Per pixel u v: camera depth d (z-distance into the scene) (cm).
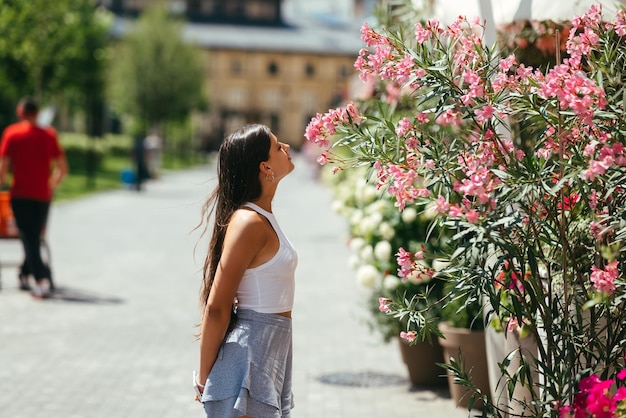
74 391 758
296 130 11881
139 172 3678
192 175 5359
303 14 13200
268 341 398
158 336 985
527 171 387
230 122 11756
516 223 386
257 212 405
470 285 404
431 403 731
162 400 735
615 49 406
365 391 775
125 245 1867
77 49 4494
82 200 3070
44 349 913
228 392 392
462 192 400
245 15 12644
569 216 412
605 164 361
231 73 11750
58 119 6806
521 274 424
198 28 12169
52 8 3894
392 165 402
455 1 579
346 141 419
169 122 7544
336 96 4991
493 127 402
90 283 1350
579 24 423
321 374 838
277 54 11794
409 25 672
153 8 7469
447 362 700
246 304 403
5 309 1124
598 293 379
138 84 7238
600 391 376
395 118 640
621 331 425
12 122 4822
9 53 3931
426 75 406
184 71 7356
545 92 372
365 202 879
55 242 1877
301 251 1852
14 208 1180
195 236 2086
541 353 427
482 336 674
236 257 393
